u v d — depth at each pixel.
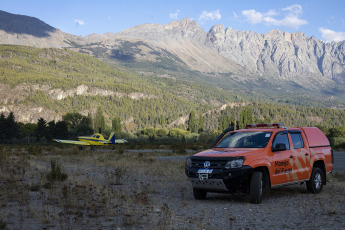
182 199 8.26
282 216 6.32
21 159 16.88
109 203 7.29
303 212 6.66
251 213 6.57
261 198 7.60
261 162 7.68
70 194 8.02
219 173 7.47
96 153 27.78
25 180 10.52
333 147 52.69
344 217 6.23
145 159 20.78
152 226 5.51
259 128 9.20
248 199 8.24
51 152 29.03
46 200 7.49
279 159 8.15
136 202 7.54
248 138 8.66
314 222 5.88
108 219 5.95
